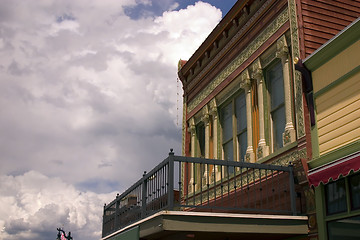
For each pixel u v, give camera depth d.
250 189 10.82
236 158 12.59
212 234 8.31
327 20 10.12
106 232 12.27
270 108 11.23
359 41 8.05
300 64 9.24
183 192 15.12
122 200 11.38
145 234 8.37
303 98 9.30
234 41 13.05
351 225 7.69
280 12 10.88
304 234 8.70
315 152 8.83
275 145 10.89
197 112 15.34
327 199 8.33
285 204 9.21
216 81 14.05
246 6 12.38
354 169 7.29
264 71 11.59
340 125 8.34
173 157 8.33
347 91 8.27
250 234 8.42
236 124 12.93
